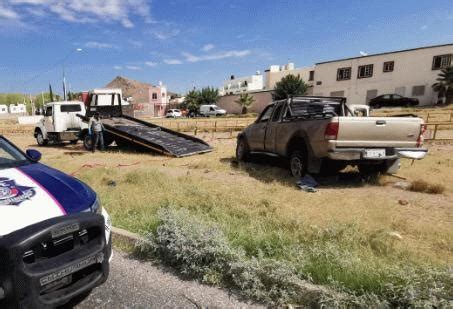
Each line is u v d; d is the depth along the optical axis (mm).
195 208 5168
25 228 2160
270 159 9820
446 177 7098
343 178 7367
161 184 6699
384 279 2783
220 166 9000
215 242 3404
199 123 32062
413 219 4602
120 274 3344
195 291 3049
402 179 7043
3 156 3549
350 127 6051
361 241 3740
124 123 14992
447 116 24828
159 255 3627
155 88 68250
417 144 6445
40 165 3518
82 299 2910
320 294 2754
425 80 37875
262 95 54250
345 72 43188
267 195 5809
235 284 3113
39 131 17031
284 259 3258
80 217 2402
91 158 11336
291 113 7910
